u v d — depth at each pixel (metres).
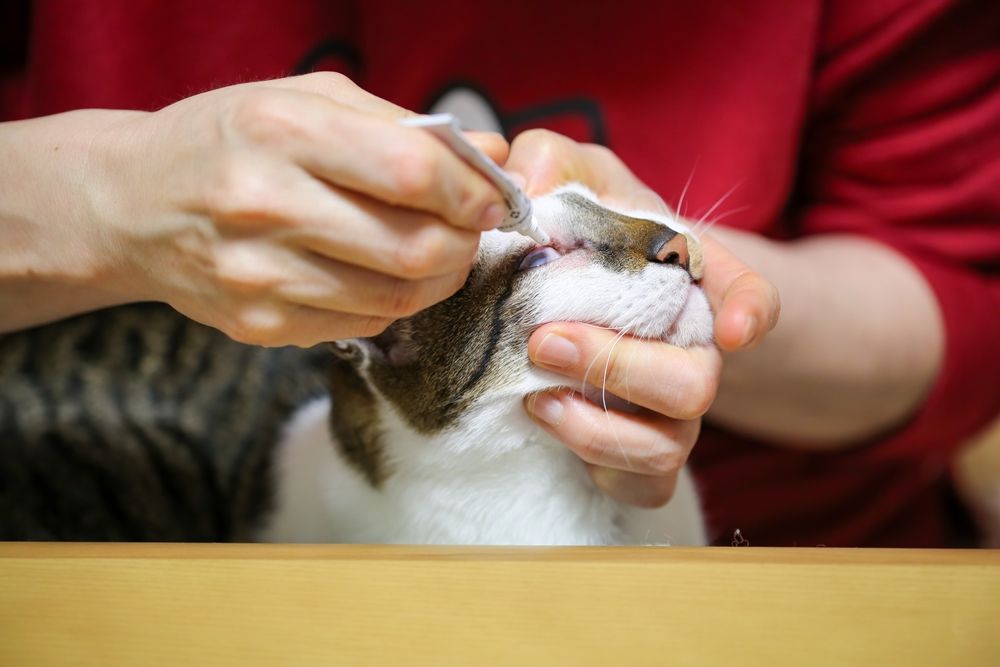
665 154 0.56
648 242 0.40
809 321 0.52
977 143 0.56
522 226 0.34
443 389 0.42
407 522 0.45
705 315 0.40
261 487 0.51
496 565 0.31
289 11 0.55
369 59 0.58
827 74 0.56
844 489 0.59
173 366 0.54
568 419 0.40
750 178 0.55
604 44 0.55
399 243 0.32
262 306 0.34
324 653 0.31
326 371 0.53
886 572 0.31
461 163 0.32
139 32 0.55
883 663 0.30
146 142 0.34
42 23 0.55
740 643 0.31
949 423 0.56
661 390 0.38
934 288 0.55
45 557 0.32
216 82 0.56
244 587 0.32
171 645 0.32
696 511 0.48
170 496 0.53
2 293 0.42
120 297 0.43
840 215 0.60
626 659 0.31
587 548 0.33
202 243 0.33
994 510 0.66
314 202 0.32
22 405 0.52
